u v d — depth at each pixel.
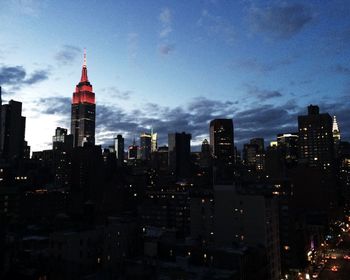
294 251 121.81
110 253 82.94
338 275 124.75
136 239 92.56
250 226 88.81
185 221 157.38
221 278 67.25
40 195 181.25
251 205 89.44
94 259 77.94
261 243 87.12
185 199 159.88
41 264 71.69
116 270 76.81
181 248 83.19
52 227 122.94
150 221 165.62
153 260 80.19
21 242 91.06
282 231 123.50
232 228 91.06
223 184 103.06
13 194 155.62
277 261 96.00
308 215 197.62
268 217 91.12
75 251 74.00
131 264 78.50
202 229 95.25
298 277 115.69
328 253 160.88
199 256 78.56
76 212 184.25
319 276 123.69
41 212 178.75
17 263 72.25
